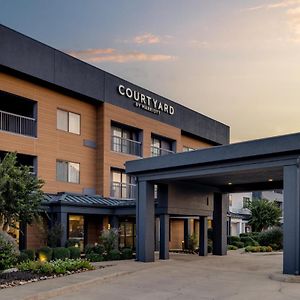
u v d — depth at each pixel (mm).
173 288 13703
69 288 12883
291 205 15766
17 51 23281
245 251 30453
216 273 17297
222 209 26750
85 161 27875
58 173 25984
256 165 17016
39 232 23500
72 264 16438
